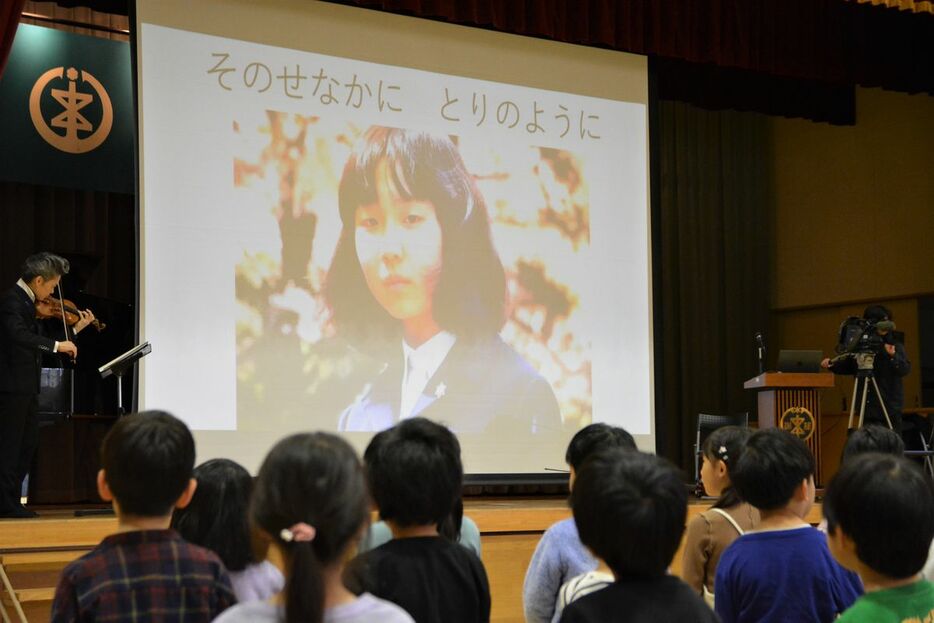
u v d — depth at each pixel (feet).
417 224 22.62
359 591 6.69
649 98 25.67
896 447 10.71
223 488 8.25
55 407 19.25
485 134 23.58
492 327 23.21
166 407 19.81
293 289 21.22
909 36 29.37
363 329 21.86
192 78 20.65
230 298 20.62
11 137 24.13
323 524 5.25
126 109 25.44
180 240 20.25
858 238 35.94
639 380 24.82
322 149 21.77
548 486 30.12
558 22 24.18
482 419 22.89
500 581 19.40
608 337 24.56
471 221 23.22
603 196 24.85
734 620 8.41
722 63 26.30
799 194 37.73
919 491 6.20
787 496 8.52
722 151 37.88
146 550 6.85
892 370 24.72
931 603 6.23
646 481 6.16
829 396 36.19
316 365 21.31
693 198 37.24
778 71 27.32
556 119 24.44
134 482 6.92
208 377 20.27
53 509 22.95
